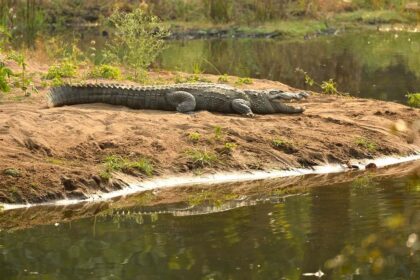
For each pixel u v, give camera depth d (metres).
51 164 14.00
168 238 10.84
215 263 9.74
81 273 9.49
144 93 18.27
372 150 16.48
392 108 19.59
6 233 11.30
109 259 10.00
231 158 15.37
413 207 12.01
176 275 9.36
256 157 15.59
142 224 11.63
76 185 13.47
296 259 9.75
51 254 10.24
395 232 10.43
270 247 10.27
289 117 18.36
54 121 16.27
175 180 14.55
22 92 19.19
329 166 15.75
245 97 18.47
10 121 15.78
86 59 24.77
